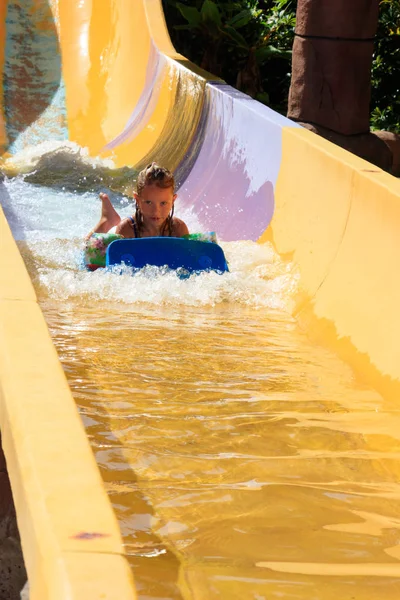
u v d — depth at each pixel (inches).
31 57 473.7
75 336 164.6
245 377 149.9
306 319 188.1
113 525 67.3
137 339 166.1
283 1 599.5
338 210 206.2
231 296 201.6
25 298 115.3
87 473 73.7
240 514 99.0
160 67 398.9
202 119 334.3
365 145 398.6
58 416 82.9
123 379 142.6
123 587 60.1
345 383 151.8
